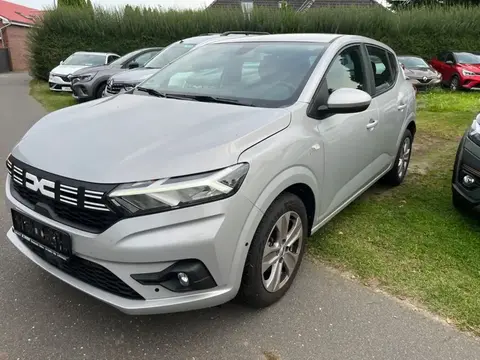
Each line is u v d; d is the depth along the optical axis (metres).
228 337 2.38
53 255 2.27
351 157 3.25
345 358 2.24
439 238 3.52
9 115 9.35
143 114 2.69
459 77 14.78
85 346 2.29
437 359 2.25
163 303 2.09
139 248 1.98
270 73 3.06
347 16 19.44
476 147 3.56
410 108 4.61
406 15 19.44
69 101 11.45
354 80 3.42
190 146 2.16
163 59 8.45
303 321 2.52
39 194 2.21
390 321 2.53
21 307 2.58
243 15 19.92
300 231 2.74
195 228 2.02
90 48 19.39
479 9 19.27
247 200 2.16
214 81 3.21
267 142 2.34
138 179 1.99
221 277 2.14
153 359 2.21
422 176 5.20
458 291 2.80
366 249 3.33
